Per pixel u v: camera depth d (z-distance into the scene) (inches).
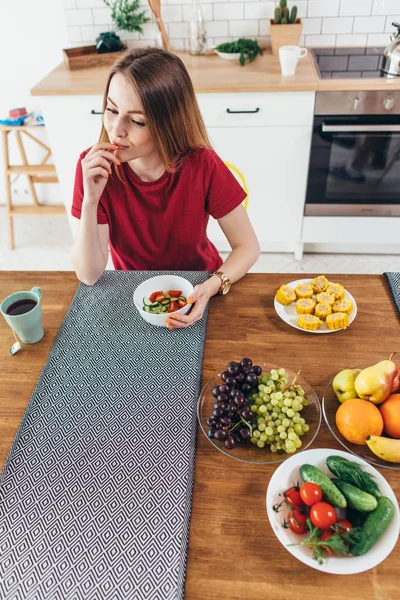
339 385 36.1
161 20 98.1
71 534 29.7
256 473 32.7
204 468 33.2
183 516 30.2
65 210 119.0
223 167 53.7
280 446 33.4
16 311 43.0
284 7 94.7
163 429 35.7
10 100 121.4
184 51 107.5
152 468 33.1
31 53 113.7
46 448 34.9
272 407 34.7
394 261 110.8
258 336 43.8
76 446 34.9
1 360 42.4
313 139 93.0
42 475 33.1
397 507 28.4
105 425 36.2
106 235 53.6
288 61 87.9
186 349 42.4
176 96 44.8
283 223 105.4
